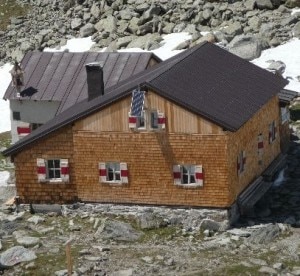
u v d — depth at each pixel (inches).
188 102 2107.5
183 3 3659.0
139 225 2170.3
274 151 2512.3
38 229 2194.9
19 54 3801.7
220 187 2135.8
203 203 2161.7
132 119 2161.7
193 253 1999.3
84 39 3759.8
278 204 2287.2
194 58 2369.6
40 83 2778.1
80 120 2215.8
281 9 3523.6
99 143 2215.8
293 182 2434.8
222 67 2386.8
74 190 2274.9
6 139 3112.7
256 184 2342.5
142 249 2039.9
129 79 2518.5
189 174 2166.6
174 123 2134.6
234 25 3425.2
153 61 2795.3
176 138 2143.2
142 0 3750.0
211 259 1956.2
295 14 3462.1
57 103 2736.2
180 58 2365.9
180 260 1958.7
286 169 2522.1
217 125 2098.9
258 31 3398.1
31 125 2810.0
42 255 2007.9
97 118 2201.0
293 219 2158.0
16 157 2292.1
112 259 1980.8
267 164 2445.9
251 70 2453.2
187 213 2170.3
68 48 3710.6
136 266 1932.8
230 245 2032.5
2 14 4136.3
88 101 2415.1
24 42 3863.2
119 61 2743.6
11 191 2532.0
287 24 3415.4
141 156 2187.5
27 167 2292.1
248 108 2217.0
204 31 3503.9
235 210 2187.5
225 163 2117.4
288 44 3307.1
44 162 2273.6
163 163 2172.7
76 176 2261.3
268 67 3129.9
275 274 1860.2
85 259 1974.7
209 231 2124.8
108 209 2249.0
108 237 2113.7
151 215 2166.6
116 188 2234.3
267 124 2431.1
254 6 3563.0
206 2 3629.4
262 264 1907.0
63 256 1999.3
